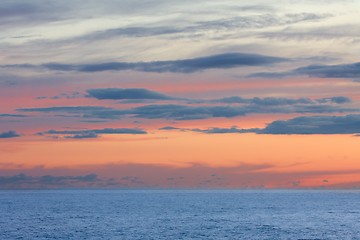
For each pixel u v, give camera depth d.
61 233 102.62
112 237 96.44
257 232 104.88
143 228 111.38
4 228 112.31
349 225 120.56
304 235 100.62
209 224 121.06
